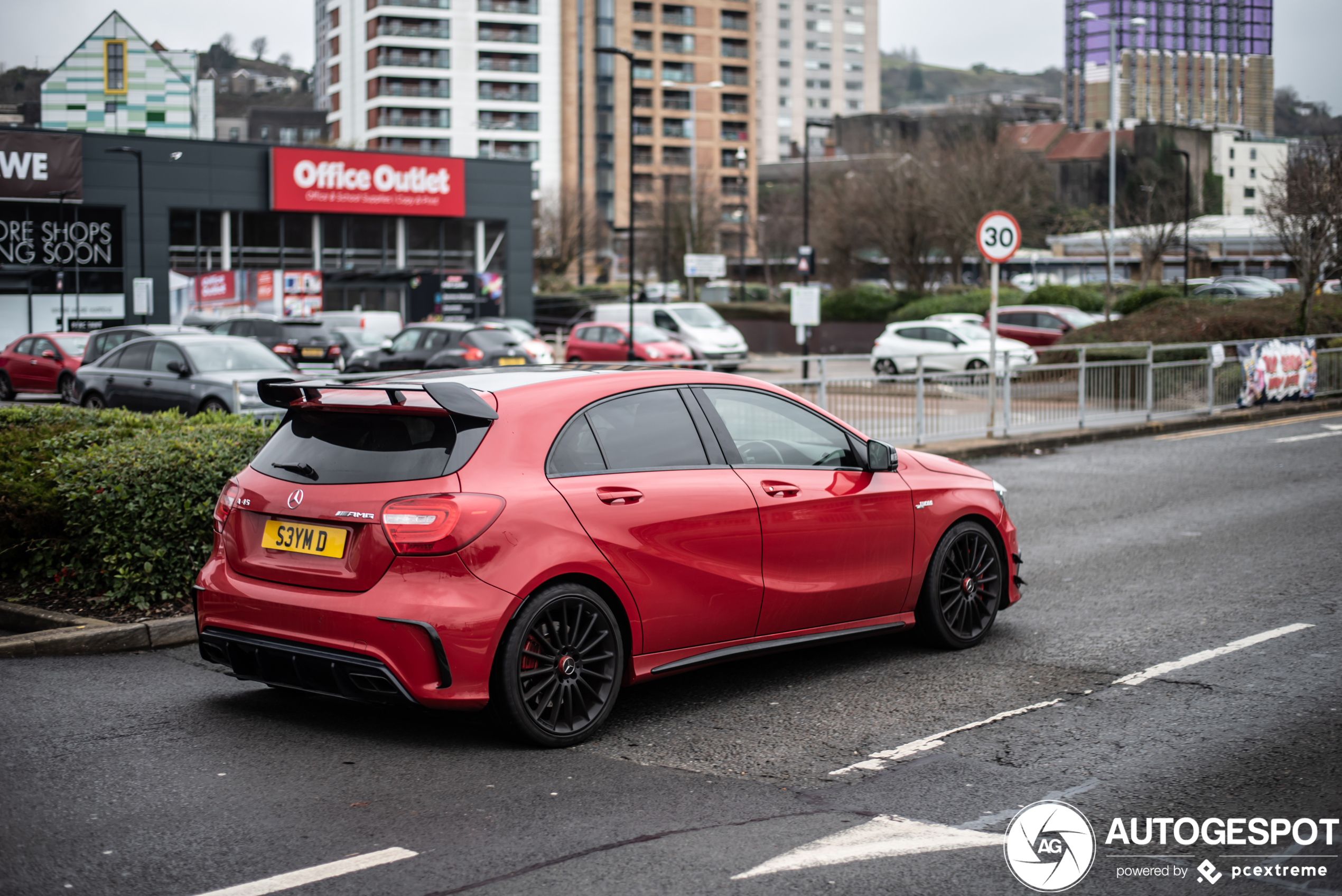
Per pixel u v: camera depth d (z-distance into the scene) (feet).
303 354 89.66
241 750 15.92
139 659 20.81
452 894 11.53
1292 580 26.63
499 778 14.88
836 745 16.22
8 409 32.73
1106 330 90.38
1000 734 16.63
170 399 55.93
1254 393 64.90
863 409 46.42
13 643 20.57
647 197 290.97
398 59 323.16
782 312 172.76
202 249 157.38
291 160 159.22
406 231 171.73
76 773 14.93
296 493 16.16
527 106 337.31
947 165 180.14
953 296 154.92
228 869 12.07
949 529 21.36
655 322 116.06
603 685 16.53
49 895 11.43
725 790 14.52
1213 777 14.88
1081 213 264.31
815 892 11.70
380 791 14.38
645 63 359.66
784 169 437.17
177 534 23.27
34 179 141.79
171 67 231.50
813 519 18.94
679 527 17.21
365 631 15.19
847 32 573.74
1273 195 92.79
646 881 11.87
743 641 18.35
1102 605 24.76
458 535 15.14
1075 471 45.75
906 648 21.70
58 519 24.26
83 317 148.66
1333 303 93.09
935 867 12.31
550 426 16.49
